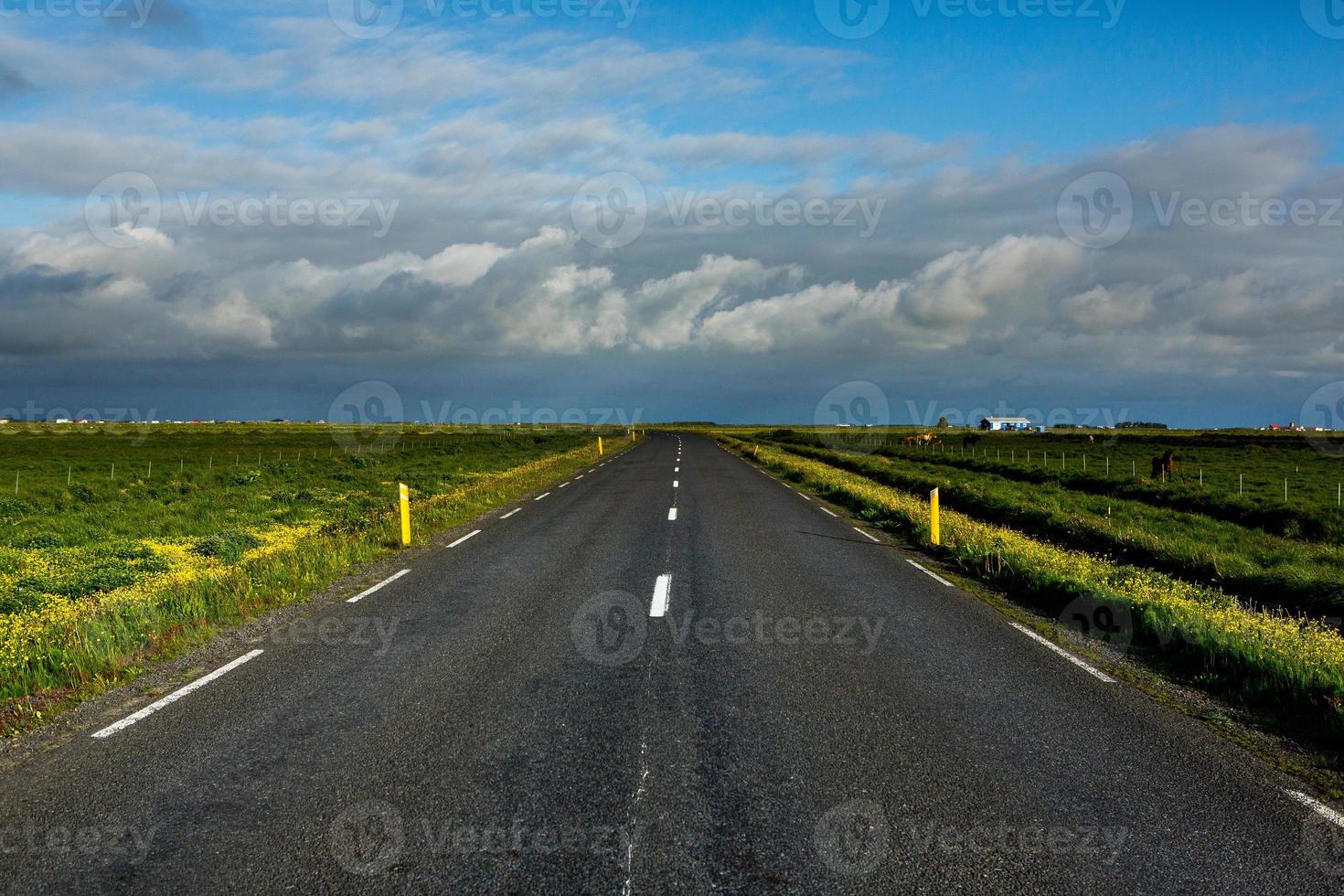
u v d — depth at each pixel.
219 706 5.90
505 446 63.31
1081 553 13.31
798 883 3.51
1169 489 25.14
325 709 5.79
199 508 20.80
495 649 7.41
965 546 13.09
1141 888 3.50
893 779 4.59
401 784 4.50
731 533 15.64
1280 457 50.09
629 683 6.39
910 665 6.97
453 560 12.69
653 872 3.59
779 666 6.90
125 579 11.17
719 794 4.39
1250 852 3.80
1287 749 5.13
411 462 42.12
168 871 3.62
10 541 14.80
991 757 4.93
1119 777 4.65
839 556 13.09
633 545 14.05
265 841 3.88
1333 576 11.45
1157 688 6.42
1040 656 7.28
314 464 39.47
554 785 4.49
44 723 5.57
